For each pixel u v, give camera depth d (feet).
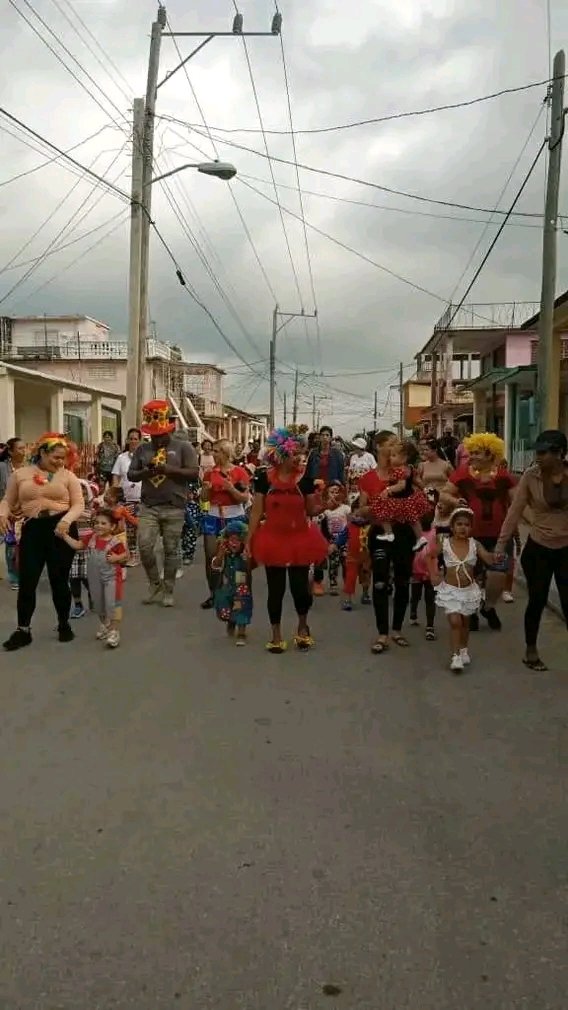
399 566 25.50
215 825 13.70
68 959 10.21
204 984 9.75
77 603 30.07
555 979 9.84
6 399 66.23
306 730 18.16
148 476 31.53
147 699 20.35
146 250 55.67
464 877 12.10
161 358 133.90
